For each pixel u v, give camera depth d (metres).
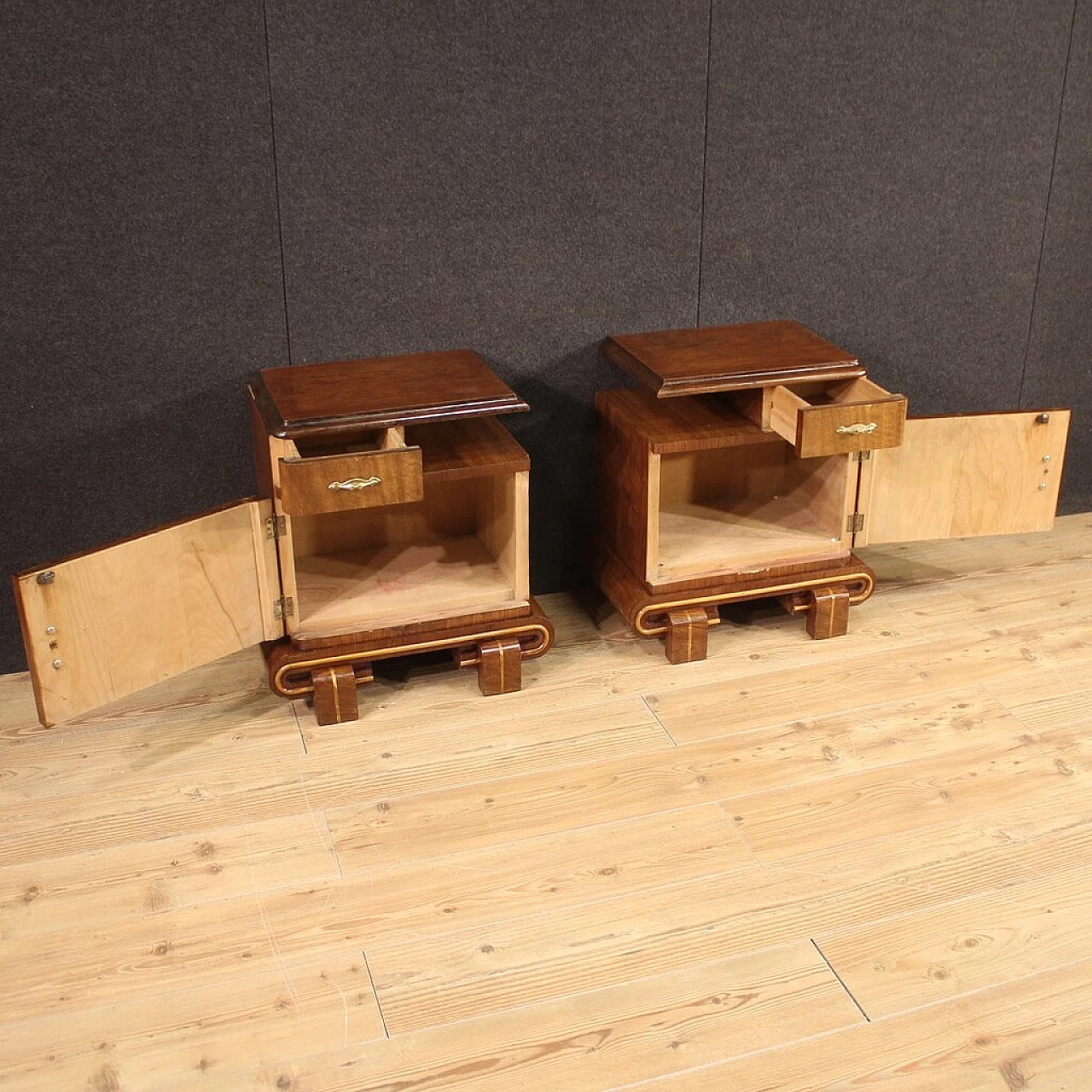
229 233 2.29
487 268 2.46
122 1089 1.56
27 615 1.95
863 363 2.82
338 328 2.42
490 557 2.54
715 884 1.90
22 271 2.21
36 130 2.12
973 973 1.72
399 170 2.34
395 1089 1.56
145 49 2.13
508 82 2.33
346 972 1.74
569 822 2.03
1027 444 2.55
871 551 2.96
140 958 1.77
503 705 2.36
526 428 2.63
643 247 2.54
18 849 1.98
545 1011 1.67
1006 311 2.87
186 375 2.37
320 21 2.20
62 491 2.39
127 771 2.17
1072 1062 1.59
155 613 2.11
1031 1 2.57
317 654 2.27
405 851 1.97
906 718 2.29
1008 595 2.74
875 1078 1.57
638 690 2.40
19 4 2.04
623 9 2.34
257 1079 1.57
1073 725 2.27
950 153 2.66
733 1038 1.63
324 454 2.32
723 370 2.33
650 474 2.36
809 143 2.56
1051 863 1.93
